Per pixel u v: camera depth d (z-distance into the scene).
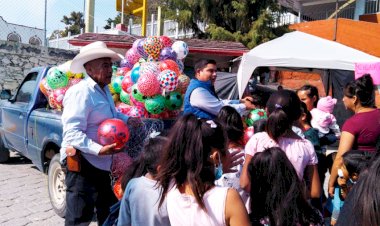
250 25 16.84
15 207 5.17
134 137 4.04
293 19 20.20
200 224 1.87
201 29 18.48
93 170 3.40
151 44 5.50
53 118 5.15
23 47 12.99
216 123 2.09
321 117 4.10
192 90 4.51
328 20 16.56
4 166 7.46
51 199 5.00
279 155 2.46
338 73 10.62
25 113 6.09
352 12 20.17
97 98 3.40
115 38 11.55
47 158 5.48
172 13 17.31
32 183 6.30
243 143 3.72
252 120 5.04
